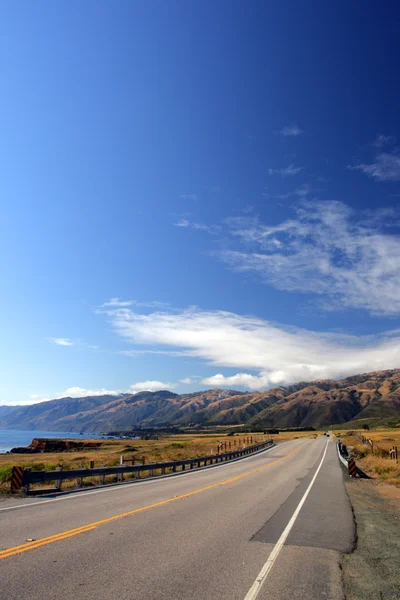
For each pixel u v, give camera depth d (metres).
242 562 6.76
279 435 121.81
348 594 5.65
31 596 5.07
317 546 8.02
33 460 42.78
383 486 19.16
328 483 19.31
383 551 7.93
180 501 12.88
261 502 13.17
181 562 6.62
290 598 5.37
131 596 5.18
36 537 7.84
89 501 12.44
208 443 73.94
